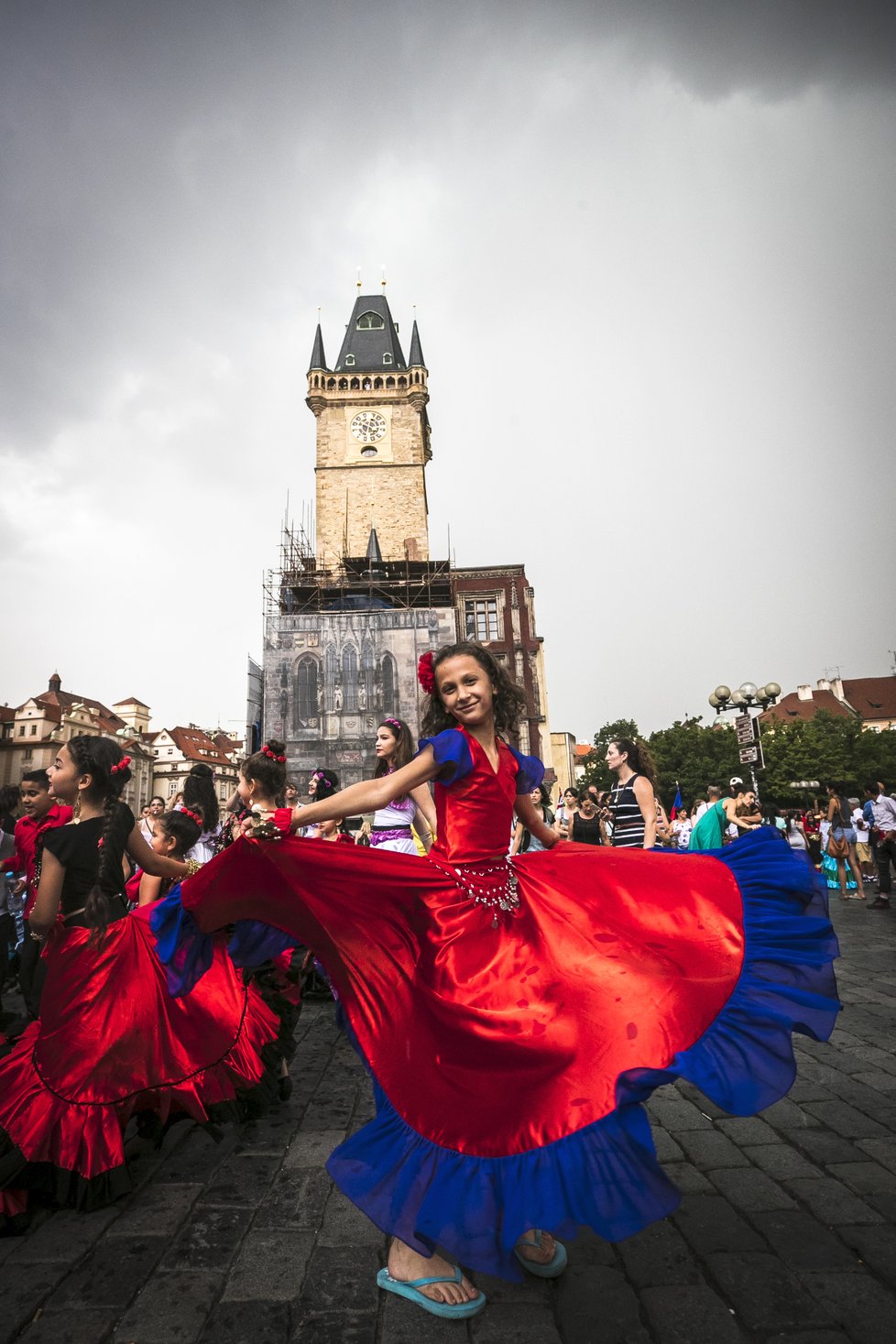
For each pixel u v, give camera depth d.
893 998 5.46
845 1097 3.44
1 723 67.94
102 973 2.65
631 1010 1.86
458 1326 1.81
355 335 50.66
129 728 77.12
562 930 2.05
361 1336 1.78
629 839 5.59
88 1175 2.43
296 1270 2.09
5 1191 2.34
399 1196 1.75
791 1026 1.83
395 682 35.81
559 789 45.19
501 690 2.25
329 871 2.01
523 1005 1.88
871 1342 1.71
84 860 2.71
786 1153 2.81
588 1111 1.72
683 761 47.97
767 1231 2.22
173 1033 2.79
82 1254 2.19
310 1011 5.80
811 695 81.25
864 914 10.33
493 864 2.13
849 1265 2.03
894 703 82.00
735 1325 1.78
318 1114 3.43
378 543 45.28
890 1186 2.50
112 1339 1.79
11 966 5.76
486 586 41.66
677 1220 2.30
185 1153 2.98
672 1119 3.22
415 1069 1.93
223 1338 1.79
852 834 13.18
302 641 36.31
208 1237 2.28
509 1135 1.75
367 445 47.16
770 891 2.15
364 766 34.84
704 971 1.96
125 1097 2.59
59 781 2.83
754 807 6.82
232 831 4.70
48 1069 2.53
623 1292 1.93
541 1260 2.02
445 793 2.16
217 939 2.30
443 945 2.01
